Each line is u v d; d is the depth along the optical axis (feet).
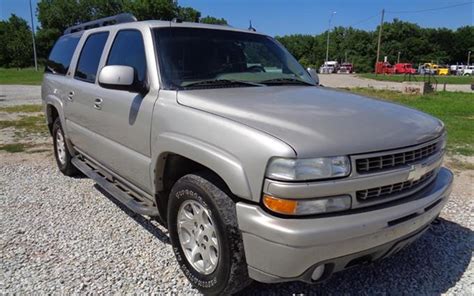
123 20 13.93
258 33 13.87
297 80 12.66
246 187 7.59
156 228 12.82
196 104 9.25
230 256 8.11
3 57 215.51
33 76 113.70
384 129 8.30
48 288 9.49
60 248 11.47
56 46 19.52
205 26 12.51
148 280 9.89
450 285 9.83
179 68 10.82
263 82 11.70
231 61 11.87
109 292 9.38
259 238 7.47
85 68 14.92
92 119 13.64
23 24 238.27
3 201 15.24
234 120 8.22
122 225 13.03
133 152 11.30
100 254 11.14
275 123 7.93
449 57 328.70
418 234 8.85
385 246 8.00
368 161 7.66
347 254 7.50
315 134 7.55
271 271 7.52
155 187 10.42
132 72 10.47
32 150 23.99
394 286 9.76
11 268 10.36
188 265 9.57
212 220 8.45
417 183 8.82
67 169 18.04
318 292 9.45
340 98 10.34
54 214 13.97
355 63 302.04
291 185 7.11
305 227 7.12
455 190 16.60
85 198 15.55
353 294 9.42
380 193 7.96
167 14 209.26
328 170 7.26
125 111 11.34
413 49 317.22
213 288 8.77
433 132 9.30
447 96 63.41
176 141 9.12
